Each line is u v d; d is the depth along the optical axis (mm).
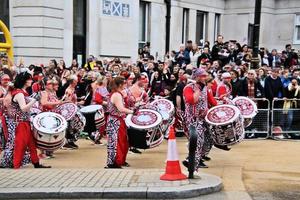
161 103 11102
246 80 12383
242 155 9914
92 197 6473
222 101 10172
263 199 6512
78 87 12836
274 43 28797
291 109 12375
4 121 8273
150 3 22750
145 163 9008
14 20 17500
